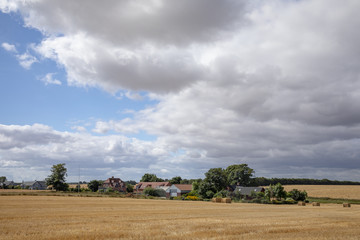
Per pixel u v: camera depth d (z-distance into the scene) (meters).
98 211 33.34
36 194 71.94
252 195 84.06
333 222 26.81
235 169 133.62
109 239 16.12
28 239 15.97
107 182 134.12
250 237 17.56
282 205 65.69
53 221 23.69
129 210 35.69
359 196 110.50
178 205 49.19
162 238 16.58
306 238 17.48
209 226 21.86
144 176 173.75
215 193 90.44
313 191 132.62
